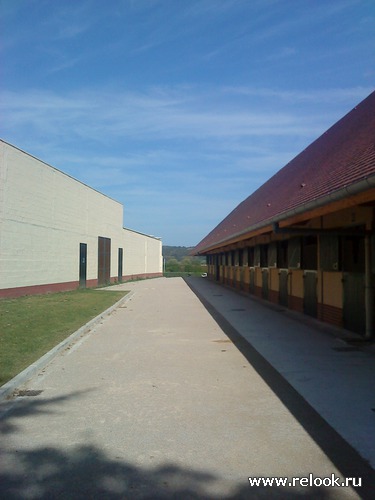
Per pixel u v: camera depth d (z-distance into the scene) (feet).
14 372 27.81
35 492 13.98
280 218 39.50
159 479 14.78
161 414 21.09
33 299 74.95
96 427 19.49
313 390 24.63
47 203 91.04
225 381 26.78
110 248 143.64
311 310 53.62
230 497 13.67
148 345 38.47
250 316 57.41
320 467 15.58
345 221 41.14
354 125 50.31
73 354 34.88
